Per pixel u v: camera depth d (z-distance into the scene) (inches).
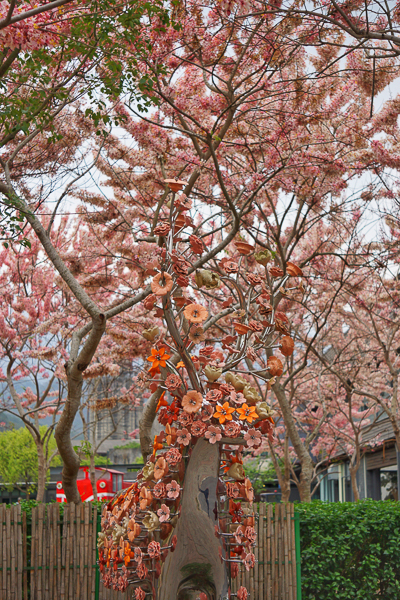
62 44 212.5
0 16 181.2
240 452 116.8
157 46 244.5
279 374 120.5
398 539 272.7
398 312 526.6
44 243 225.6
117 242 399.9
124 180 339.3
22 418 470.0
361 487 827.4
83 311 467.2
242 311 125.7
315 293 490.9
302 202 349.7
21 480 1503.4
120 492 156.9
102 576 144.3
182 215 115.5
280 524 252.2
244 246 130.6
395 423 430.6
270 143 292.2
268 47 250.8
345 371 561.6
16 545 233.9
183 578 103.3
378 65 285.1
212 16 232.2
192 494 106.1
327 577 262.5
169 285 107.7
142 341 438.0
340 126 329.7
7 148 292.8
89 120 289.1
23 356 517.3
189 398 110.5
